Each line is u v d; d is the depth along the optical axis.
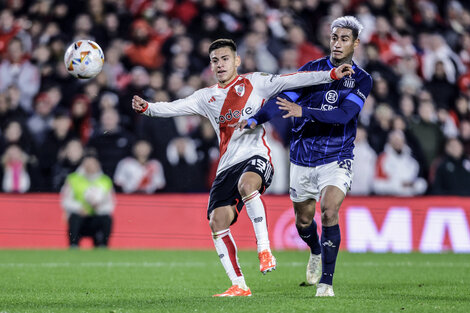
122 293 22.42
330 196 21.06
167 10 60.16
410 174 48.66
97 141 48.78
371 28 61.66
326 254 20.39
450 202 46.03
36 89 54.75
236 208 21.75
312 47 57.56
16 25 59.72
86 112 49.91
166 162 47.75
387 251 44.34
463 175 48.12
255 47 55.66
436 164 48.72
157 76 52.12
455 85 58.78
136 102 22.36
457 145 48.38
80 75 23.08
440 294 21.66
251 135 21.67
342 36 21.97
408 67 59.59
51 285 24.94
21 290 23.17
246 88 21.73
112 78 54.59
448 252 43.84
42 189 47.25
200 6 59.53
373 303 18.16
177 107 22.30
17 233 43.78
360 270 31.25
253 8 60.00
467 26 67.44
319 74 21.36
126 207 44.41
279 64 55.91
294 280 27.20
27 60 56.44
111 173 47.94
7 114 52.38
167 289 23.94
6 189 46.72
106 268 31.48
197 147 48.53
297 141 22.88
